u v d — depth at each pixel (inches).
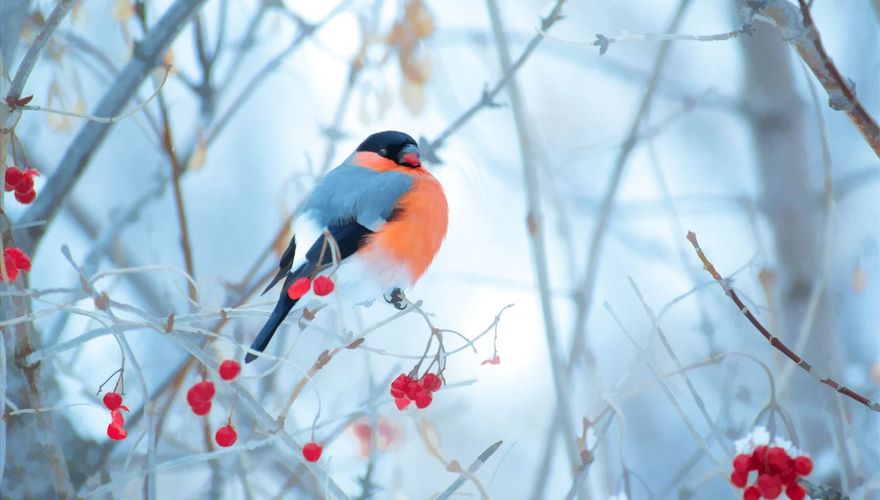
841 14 584.1
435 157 387.2
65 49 391.5
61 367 376.5
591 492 357.4
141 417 368.2
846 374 403.5
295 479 378.6
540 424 543.5
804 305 450.0
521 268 601.6
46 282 543.5
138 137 699.4
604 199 421.4
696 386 457.4
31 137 466.0
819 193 487.2
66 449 337.4
